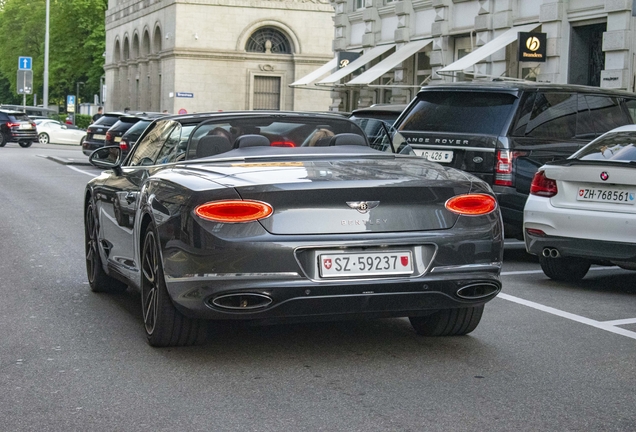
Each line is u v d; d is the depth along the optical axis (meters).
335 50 40.41
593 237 9.25
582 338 7.05
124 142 26.25
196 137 7.19
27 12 94.12
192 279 5.81
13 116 50.47
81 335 6.96
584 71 24.88
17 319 7.56
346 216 5.88
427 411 5.11
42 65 92.00
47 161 35.28
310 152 7.04
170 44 64.69
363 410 5.12
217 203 5.78
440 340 6.89
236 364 6.11
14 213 16.42
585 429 4.84
